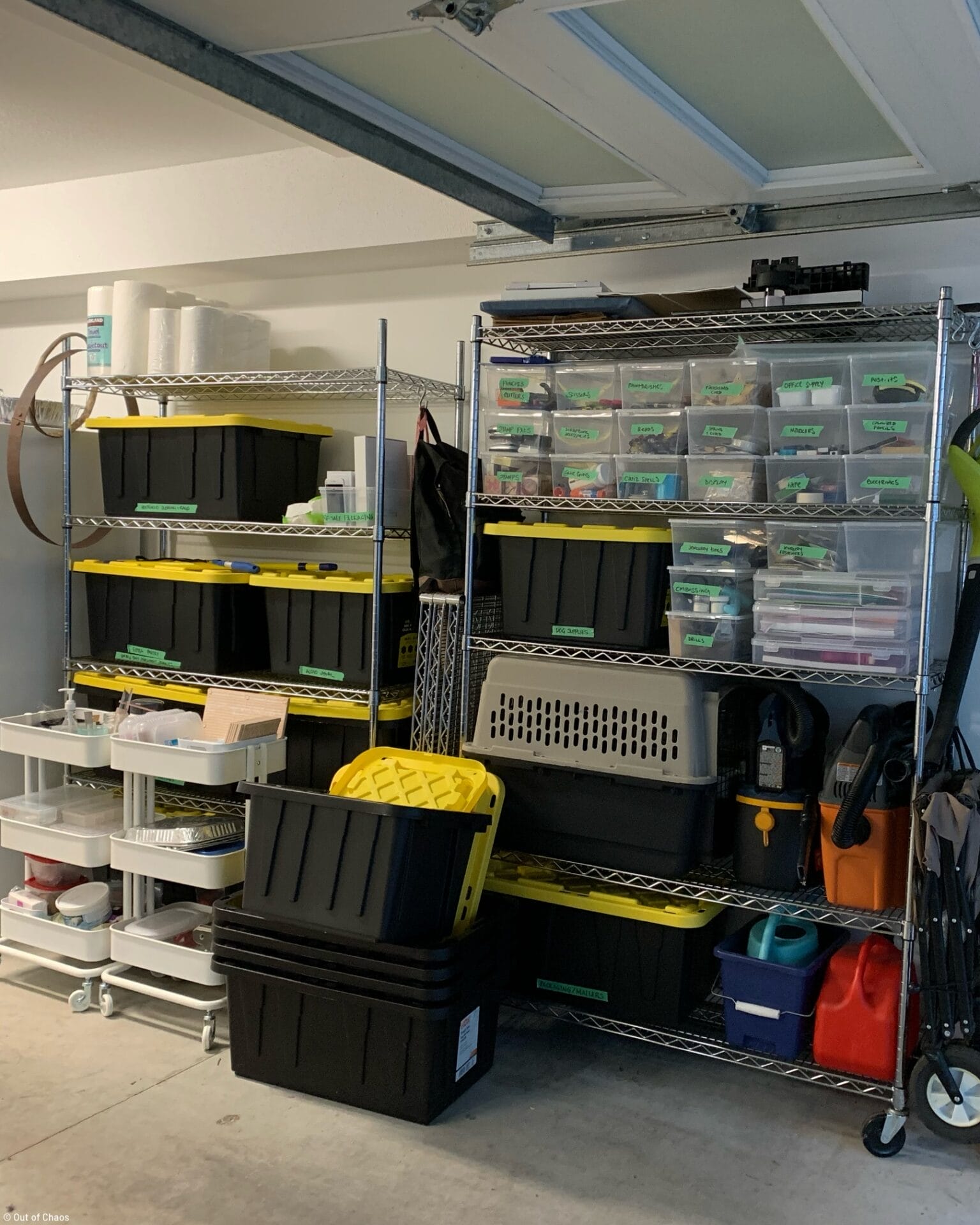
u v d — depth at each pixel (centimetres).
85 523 362
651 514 328
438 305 363
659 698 280
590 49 201
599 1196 231
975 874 245
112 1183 230
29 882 335
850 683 256
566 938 298
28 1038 294
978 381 278
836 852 260
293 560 393
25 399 352
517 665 299
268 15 196
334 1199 228
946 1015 246
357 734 324
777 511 265
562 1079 281
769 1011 272
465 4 186
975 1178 242
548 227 316
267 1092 270
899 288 296
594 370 295
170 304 379
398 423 374
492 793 279
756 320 267
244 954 270
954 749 289
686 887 277
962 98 214
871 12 183
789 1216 227
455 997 257
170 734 313
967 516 271
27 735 327
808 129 244
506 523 303
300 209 351
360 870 258
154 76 271
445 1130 255
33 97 312
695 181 271
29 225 403
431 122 247
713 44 204
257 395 396
